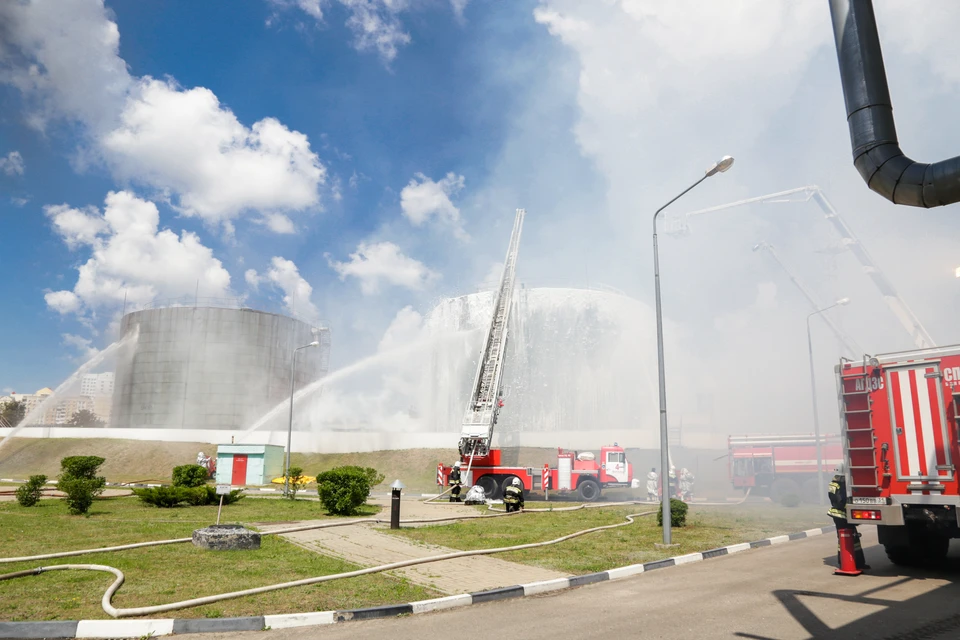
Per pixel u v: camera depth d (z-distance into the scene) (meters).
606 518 18.78
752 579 9.71
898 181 5.68
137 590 7.91
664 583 9.62
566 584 9.41
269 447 40.47
